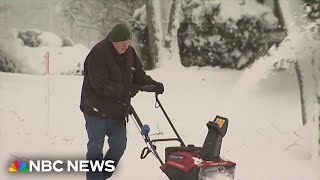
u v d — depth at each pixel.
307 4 15.17
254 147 14.67
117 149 10.71
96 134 10.38
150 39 38.31
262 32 36.53
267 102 19.78
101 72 10.03
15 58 35.03
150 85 10.40
